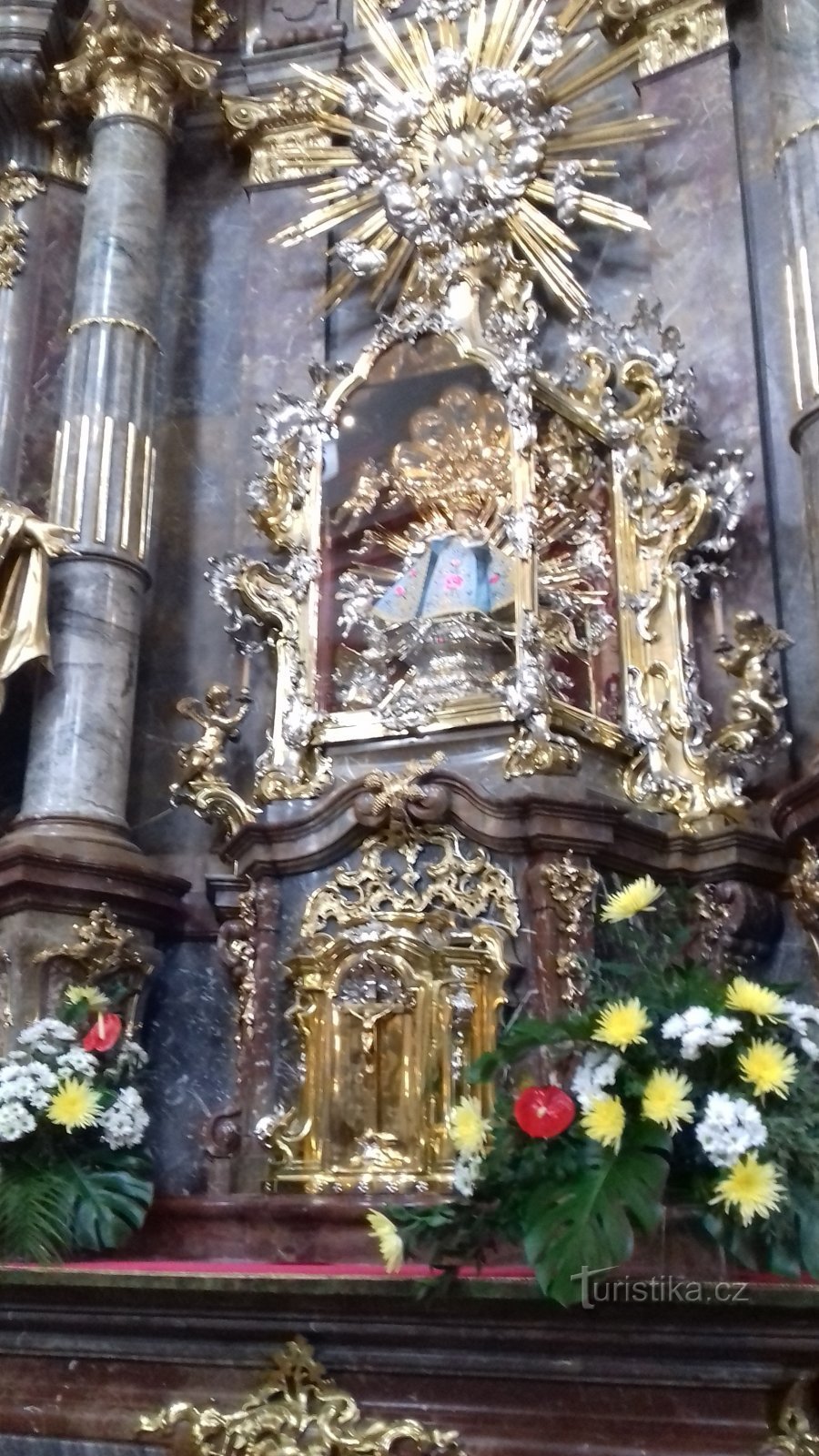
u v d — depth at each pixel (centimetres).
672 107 650
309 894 525
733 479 561
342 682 574
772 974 511
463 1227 342
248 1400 360
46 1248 432
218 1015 573
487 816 503
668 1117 332
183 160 741
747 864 507
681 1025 346
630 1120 338
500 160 642
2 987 538
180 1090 565
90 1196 448
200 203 732
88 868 548
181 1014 574
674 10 661
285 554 610
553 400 577
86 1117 453
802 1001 501
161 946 580
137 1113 470
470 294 604
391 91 692
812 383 541
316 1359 358
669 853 516
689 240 625
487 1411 344
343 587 592
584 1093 341
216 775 573
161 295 698
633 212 641
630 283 637
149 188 681
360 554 596
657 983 374
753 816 518
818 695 541
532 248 639
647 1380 332
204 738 574
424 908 502
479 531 581
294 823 527
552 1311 334
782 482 577
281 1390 357
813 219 561
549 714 519
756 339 597
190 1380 371
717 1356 327
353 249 662
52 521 618
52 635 595
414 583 581
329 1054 498
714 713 553
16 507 589
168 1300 367
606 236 646
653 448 574
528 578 542
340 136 721
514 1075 447
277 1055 514
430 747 536
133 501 624
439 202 633
